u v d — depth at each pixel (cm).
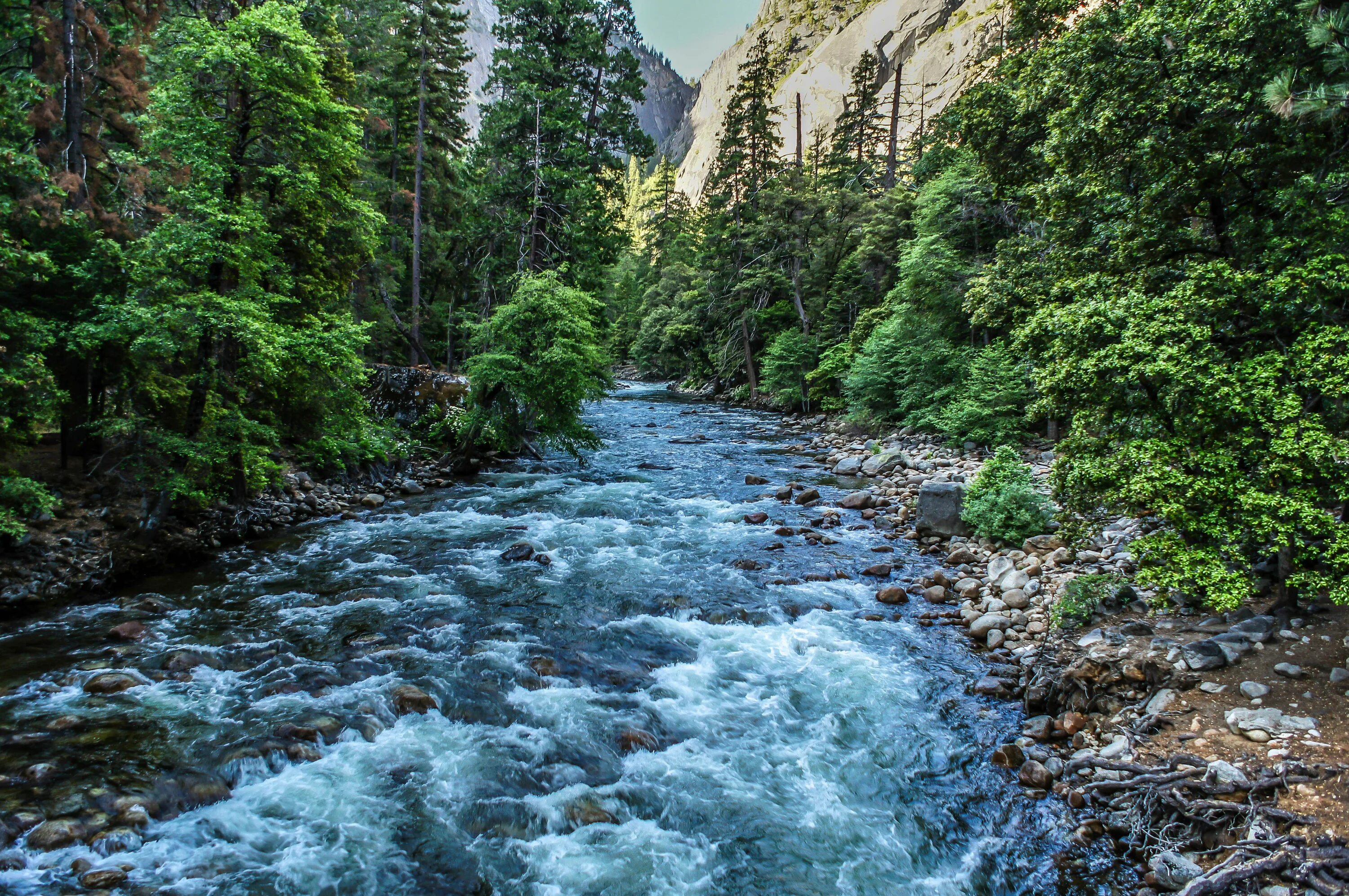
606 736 627
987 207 2377
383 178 2617
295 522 1324
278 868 455
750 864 479
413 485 1633
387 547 1184
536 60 2644
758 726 655
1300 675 612
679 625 877
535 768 577
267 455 1313
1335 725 538
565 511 1474
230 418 1101
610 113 2894
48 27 1133
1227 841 464
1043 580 981
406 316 2748
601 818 518
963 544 1216
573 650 798
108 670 706
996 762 597
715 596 979
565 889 450
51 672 703
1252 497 584
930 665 782
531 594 976
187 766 551
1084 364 716
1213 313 684
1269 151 842
